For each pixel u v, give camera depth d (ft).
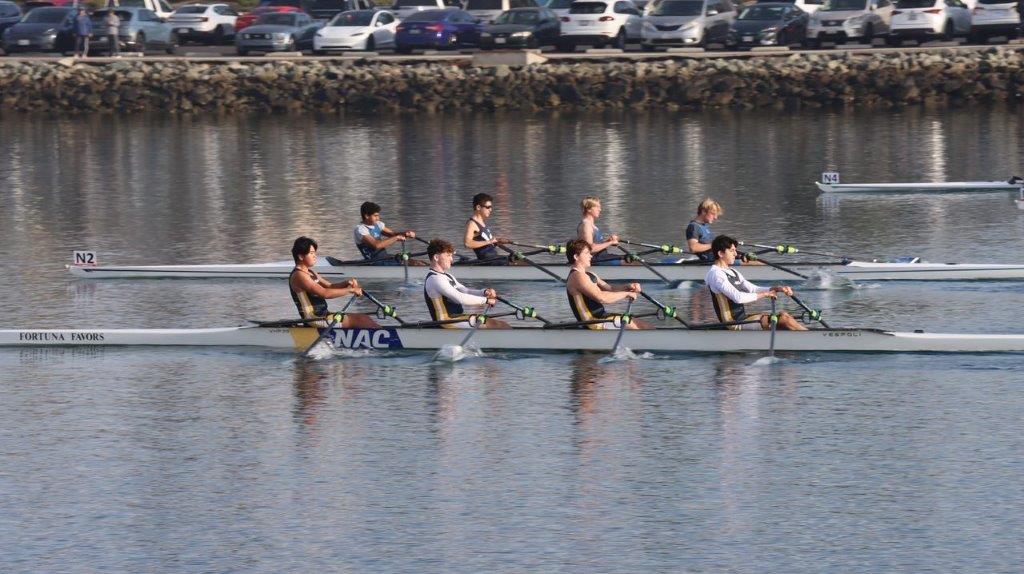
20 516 163.12
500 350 230.27
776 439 183.83
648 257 323.37
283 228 368.68
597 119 635.25
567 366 220.84
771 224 362.53
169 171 486.79
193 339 238.48
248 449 184.44
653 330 227.20
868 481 168.35
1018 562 145.48
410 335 229.86
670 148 523.70
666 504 162.61
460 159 504.43
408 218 379.55
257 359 229.45
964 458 175.22
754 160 486.38
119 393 211.20
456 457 179.63
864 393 202.90
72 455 183.32
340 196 422.41
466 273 296.51
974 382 207.21
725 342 226.17
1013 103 650.43
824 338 224.53
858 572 143.74
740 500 163.22
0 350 239.50
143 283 298.97
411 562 148.36
